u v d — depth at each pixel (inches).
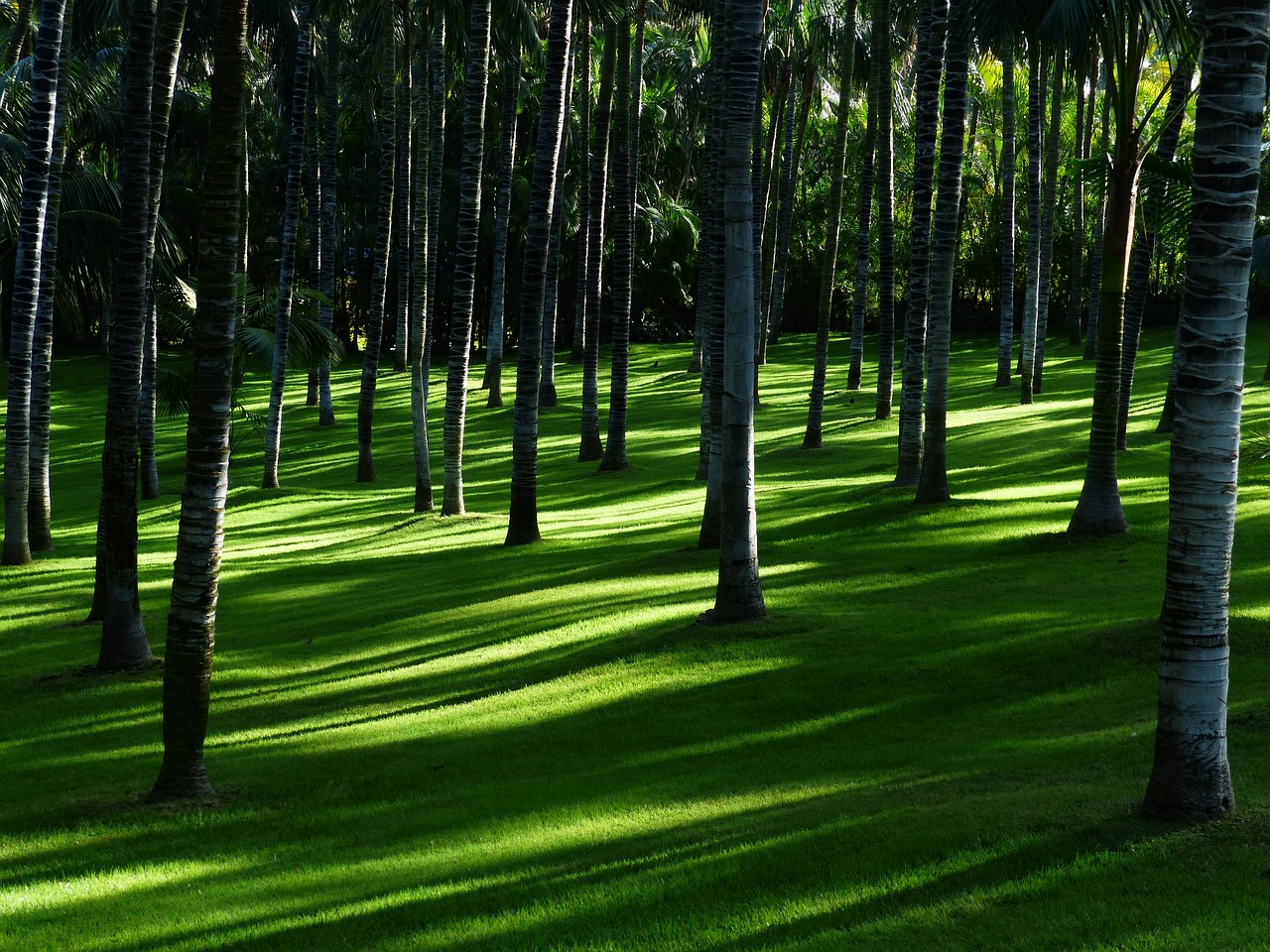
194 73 1637.6
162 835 331.3
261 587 727.7
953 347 2106.3
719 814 310.0
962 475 911.7
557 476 1171.3
